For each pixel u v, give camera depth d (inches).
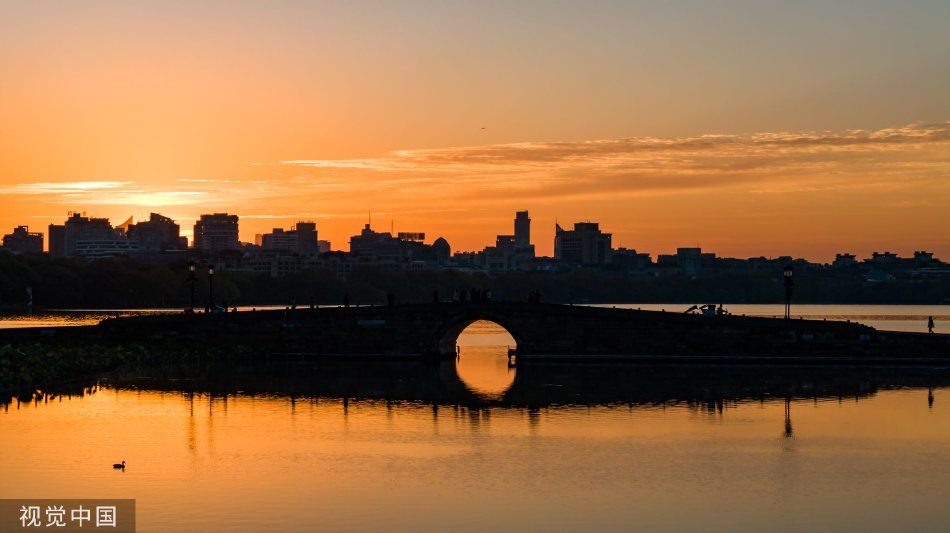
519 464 2578.7
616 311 4709.6
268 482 2405.3
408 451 2716.5
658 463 2598.4
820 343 4616.1
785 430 2999.5
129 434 2908.5
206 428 3002.0
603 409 3348.9
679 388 3826.3
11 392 3683.6
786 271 4881.9
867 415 3233.3
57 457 2620.6
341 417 3193.9
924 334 4584.2
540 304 4756.4
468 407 3385.8
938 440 2866.6
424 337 4825.3
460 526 2100.1
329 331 4862.2
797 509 2222.0
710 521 2140.7
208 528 2075.5
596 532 2070.6
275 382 3991.1
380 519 2138.3
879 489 2373.3
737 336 4655.5
